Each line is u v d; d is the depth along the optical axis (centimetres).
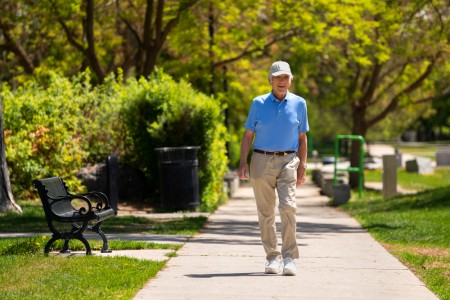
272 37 4312
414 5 3144
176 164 2562
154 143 2759
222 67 4191
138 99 2811
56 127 2700
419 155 9069
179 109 2753
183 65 3838
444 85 4447
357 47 3619
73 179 2711
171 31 3644
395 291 1123
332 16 3528
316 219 2398
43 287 1066
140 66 3609
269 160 1188
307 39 3738
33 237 1594
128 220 2153
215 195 2948
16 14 3731
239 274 1230
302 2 3494
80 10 3553
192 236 1791
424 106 6056
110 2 3722
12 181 2645
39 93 2839
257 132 1196
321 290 1111
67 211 1460
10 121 2683
